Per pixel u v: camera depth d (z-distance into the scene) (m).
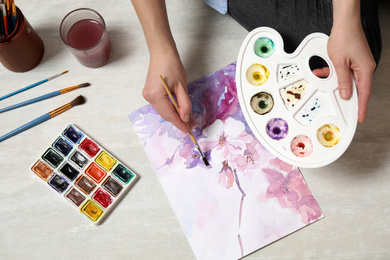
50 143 0.93
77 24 0.94
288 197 0.88
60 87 0.98
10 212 0.91
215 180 0.90
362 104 0.78
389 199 0.88
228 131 0.93
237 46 0.98
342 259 0.86
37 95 0.97
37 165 0.92
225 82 0.96
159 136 0.93
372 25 0.83
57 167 0.92
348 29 0.78
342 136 0.79
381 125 0.92
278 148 0.80
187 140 0.92
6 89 0.98
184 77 0.86
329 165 0.90
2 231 0.90
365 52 0.77
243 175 0.90
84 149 0.93
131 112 0.95
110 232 0.89
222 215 0.88
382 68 0.94
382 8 0.96
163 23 0.85
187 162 0.91
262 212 0.88
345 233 0.87
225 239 0.87
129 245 0.89
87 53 0.90
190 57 0.98
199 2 1.01
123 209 0.90
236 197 0.89
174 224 0.89
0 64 0.99
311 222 0.87
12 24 0.88
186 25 1.00
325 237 0.87
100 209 0.89
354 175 0.90
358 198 0.88
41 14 1.02
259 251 0.87
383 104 0.93
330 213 0.88
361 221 0.87
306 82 0.82
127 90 0.97
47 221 0.91
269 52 0.84
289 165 0.90
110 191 0.90
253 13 0.91
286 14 0.88
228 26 0.99
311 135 0.80
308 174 0.90
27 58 0.94
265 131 0.81
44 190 0.92
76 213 0.91
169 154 0.92
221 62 0.97
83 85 0.96
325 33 0.87
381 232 0.87
